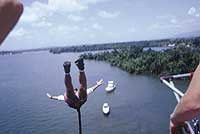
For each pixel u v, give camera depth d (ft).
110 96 303.48
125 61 525.75
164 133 192.75
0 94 368.89
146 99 274.57
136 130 201.16
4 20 7.71
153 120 217.15
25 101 315.78
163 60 402.93
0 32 7.71
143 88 324.80
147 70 430.61
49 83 426.51
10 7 7.75
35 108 282.77
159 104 253.24
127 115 234.38
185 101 9.53
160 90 304.30
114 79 403.54
